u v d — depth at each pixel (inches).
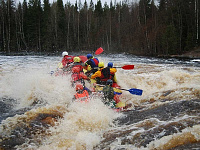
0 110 207.5
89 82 288.4
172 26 1117.1
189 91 209.2
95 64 310.3
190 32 1136.8
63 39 1524.4
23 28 1472.7
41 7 1643.7
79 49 1534.2
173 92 218.8
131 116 180.5
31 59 700.7
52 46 1419.8
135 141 131.5
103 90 223.0
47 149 135.4
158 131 134.8
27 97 238.8
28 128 155.6
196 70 434.9
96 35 1601.9
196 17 1122.7
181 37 1149.1
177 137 122.5
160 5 1501.0
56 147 137.8
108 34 1579.7
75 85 249.6
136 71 423.2
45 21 1476.4
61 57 819.4
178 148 113.7
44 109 188.2
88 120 171.0
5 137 142.3
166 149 116.2
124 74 374.9
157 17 1317.7
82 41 1635.1
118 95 246.2
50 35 1411.2
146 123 153.3
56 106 200.2
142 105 212.2
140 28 1342.3
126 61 681.6
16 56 849.5
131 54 1191.6
